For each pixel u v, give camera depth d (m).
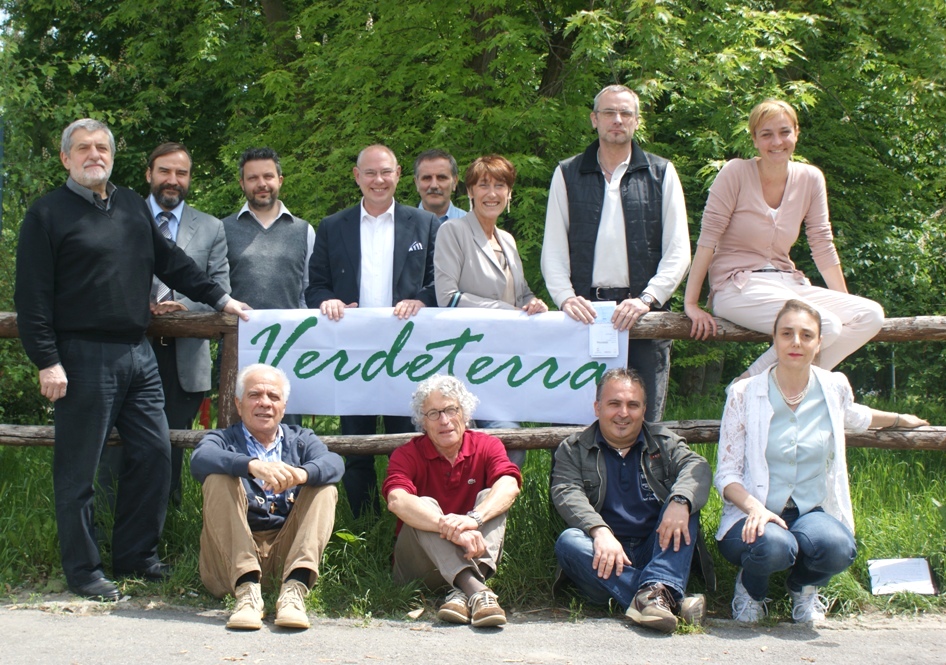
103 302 4.25
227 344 4.90
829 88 10.52
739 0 8.95
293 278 5.28
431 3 9.44
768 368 4.38
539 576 4.50
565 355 4.82
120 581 4.45
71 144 4.19
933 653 3.73
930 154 11.30
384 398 4.91
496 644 3.73
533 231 8.73
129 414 4.46
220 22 11.48
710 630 4.04
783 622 4.21
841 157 10.47
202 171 12.70
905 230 11.17
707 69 8.41
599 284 4.80
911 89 10.08
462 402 4.39
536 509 4.83
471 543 4.11
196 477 4.27
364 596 4.29
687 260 4.74
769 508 4.25
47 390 4.17
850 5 10.22
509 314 4.84
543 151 9.34
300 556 4.12
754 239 4.71
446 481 4.43
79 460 4.27
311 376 4.91
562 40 10.20
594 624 4.07
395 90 9.69
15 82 8.99
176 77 12.44
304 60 10.39
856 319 4.54
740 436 4.33
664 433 4.48
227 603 4.16
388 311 4.88
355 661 3.47
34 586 4.46
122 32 13.05
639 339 4.87
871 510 5.30
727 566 4.62
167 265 4.67
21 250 4.16
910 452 6.47
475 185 4.86
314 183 9.56
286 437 4.46
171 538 4.85
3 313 4.75
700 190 9.20
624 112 4.65
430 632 3.91
